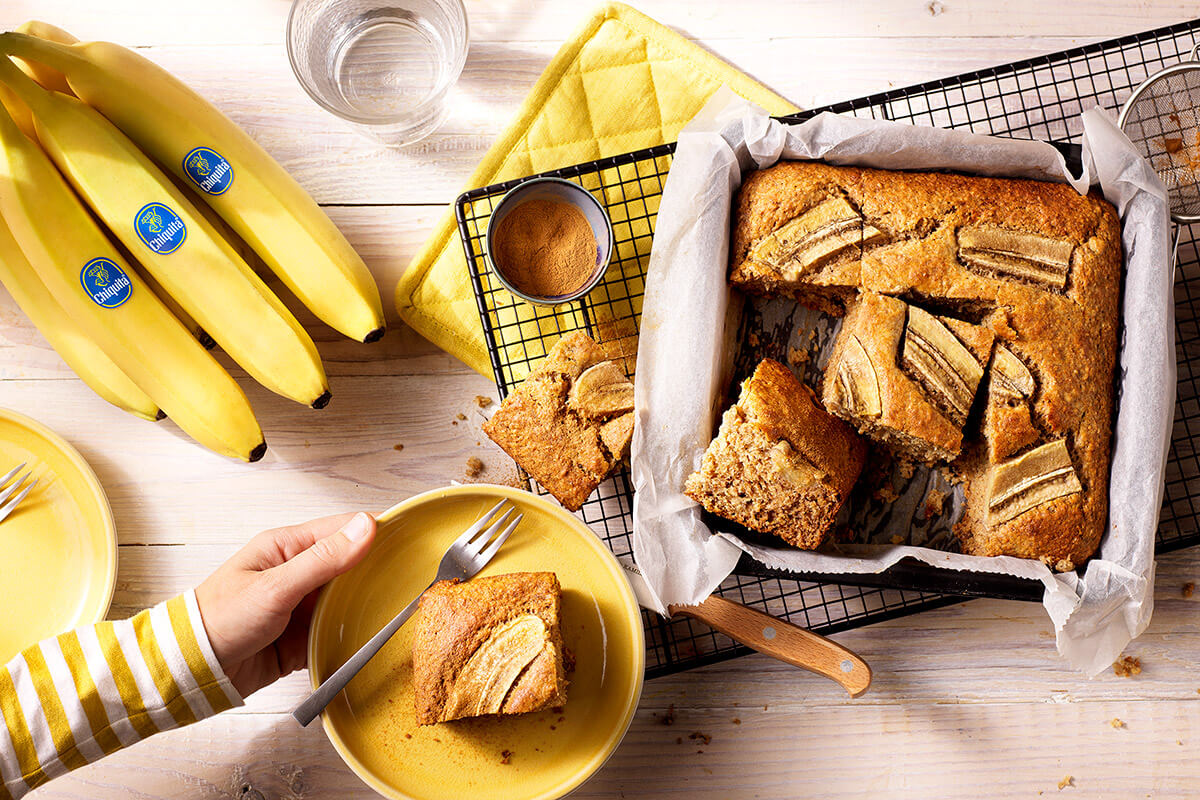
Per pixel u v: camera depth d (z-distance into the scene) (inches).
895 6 35.9
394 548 33.1
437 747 32.5
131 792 34.6
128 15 35.8
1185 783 34.7
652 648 34.9
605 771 35.0
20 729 30.9
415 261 35.1
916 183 32.3
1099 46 33.9
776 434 31.2
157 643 31.1
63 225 32.1
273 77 35.9
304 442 35.6
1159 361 31.5
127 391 34.0
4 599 34.1
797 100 36.0
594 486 32.6
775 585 34.9
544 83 35.4
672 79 35.4
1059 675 34.9
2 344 35.6
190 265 32.3
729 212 32.6
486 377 35.4
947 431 31.2
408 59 35.5
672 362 31.6
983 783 34.8
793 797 34.9
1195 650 34.9
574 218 33.4
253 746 34.8
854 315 32.4
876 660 35.1
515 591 31.6
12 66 31.6
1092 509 31.7
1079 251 32.1
